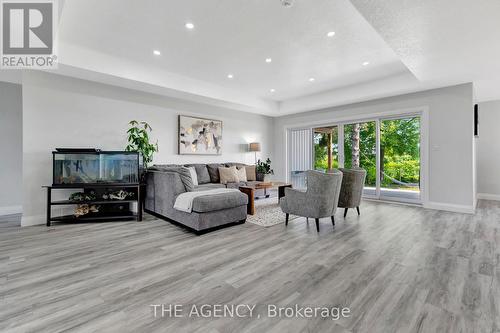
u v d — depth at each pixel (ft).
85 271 6.86
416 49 9.56
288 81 16.44
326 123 20.66
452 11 7.07
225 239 9.57
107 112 14.25
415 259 7.61
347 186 12.58
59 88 12.62
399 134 17.12
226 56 12.38
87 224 11.80
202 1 7.98
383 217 12.96
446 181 14.64
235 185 17.24
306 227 11.19
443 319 4.79
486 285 6.03
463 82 13.75
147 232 10.51
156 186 13.15
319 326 4.62
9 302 5.37
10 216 13.88
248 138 22.72
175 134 17.56
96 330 4.51
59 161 11.75
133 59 12.83
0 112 14.61
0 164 14.58
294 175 23.81
